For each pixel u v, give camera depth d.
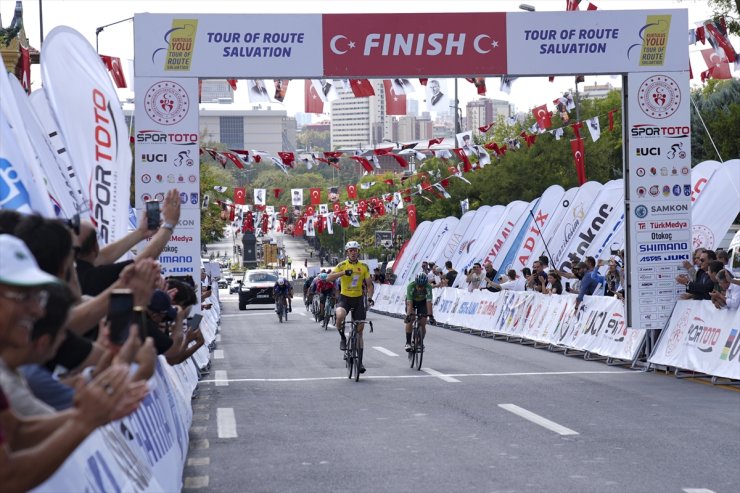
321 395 21.81
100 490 7.13
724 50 28.75
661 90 27.44
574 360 30.00
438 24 26.92
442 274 54.75
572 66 27.25
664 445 15.00
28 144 10.20
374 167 41.31
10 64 38.22
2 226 6.45
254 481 12.70
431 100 28.55
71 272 7.32
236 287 134.38
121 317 6.46
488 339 39.97
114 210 14.25
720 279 23.44
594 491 11.91
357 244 25.58
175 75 26.33
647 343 27.25
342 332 25.77
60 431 4.64
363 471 13.29
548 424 17.11
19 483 4.45
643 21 27.31
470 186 89.88
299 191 69.00
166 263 26.59
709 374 23.42
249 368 28.64
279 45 26.58
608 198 39.25
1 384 4.84
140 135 26.34
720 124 67.50
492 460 13.94
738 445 14.95
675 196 27.47
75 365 6.76
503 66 27.09
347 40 26.77
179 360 14.50
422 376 25.66
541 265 37.81
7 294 4.60
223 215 68.81
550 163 88.81
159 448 10.68
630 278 27.23
